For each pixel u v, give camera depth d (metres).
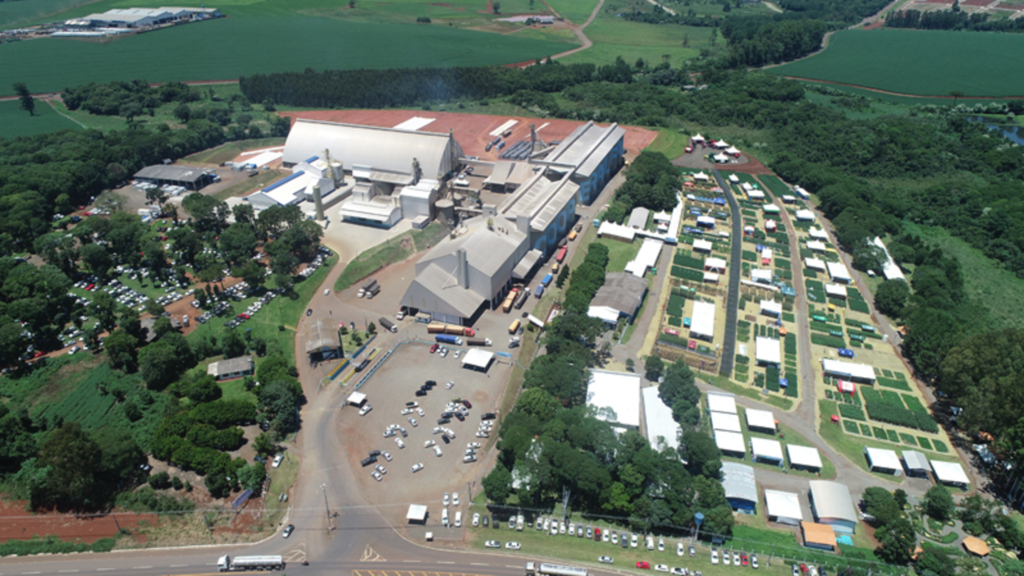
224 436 163.12
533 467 148.12
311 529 148.00
